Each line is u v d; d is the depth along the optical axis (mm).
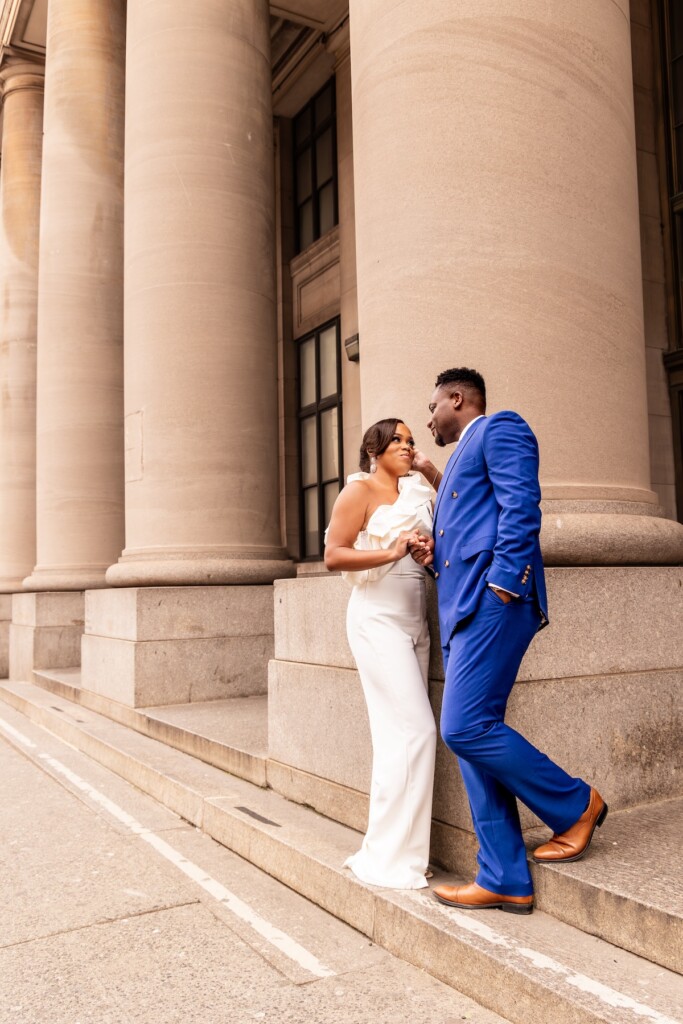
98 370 12164
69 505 12133
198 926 3631
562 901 3049
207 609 8281
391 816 3545
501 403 4059
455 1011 2793
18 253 15539
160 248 8375
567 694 3643
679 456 7969
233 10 8664
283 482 14398
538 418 4074
